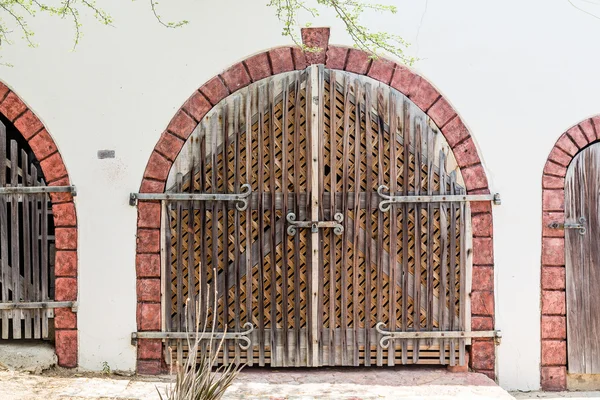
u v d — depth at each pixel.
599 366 6.18
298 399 5.40
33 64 6.08
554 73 6.14
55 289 6.13
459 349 6.16
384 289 6.15
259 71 6.07
